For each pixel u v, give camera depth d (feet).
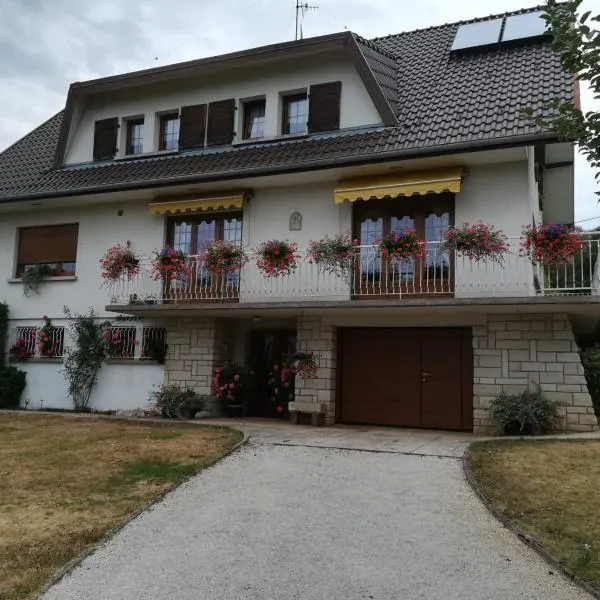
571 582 16.47
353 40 46.37
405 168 42.60
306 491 24.93
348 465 29.04
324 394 44.52
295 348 50.24
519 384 39.06
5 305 56.80
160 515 22.27
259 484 26.00
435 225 42.73
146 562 18.20
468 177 41.73
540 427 36.73
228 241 48.32
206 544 19.51
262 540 19.76
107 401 51.83
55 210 56.29
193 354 49.06
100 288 53.36
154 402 49.44
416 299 40.63
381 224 44.29
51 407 53.98
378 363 45.29
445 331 43.80
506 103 41.68
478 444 32.91
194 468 28.32
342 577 16.97
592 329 53.16
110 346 51.83
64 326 54.65
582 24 12.26
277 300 45.60
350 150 42.93
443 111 43.80
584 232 37.11
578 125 12.67
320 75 49.11
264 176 45.06
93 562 18.26
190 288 48.73
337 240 42.09
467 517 21.59
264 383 50.70
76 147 58.29
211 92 53.11
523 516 21.11
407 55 54.39
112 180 51.29
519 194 40.34
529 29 49.42
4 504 23.43
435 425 43.14
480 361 40.19
